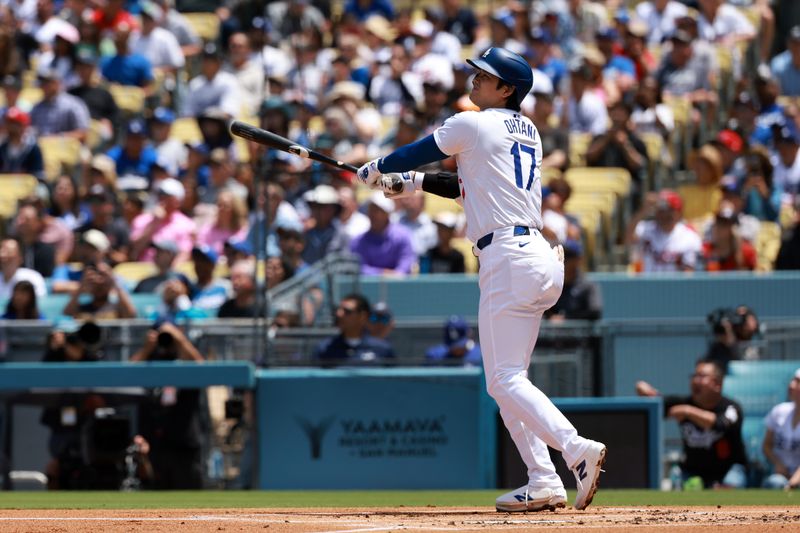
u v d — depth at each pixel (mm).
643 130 53938
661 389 38125
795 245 45812
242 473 35469
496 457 34594
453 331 37469
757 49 63312
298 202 46500
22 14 63781
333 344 36562
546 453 20531
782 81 60531
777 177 51750
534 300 19922
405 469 35094
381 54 61312
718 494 29547
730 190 47750
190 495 30469
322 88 58531
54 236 46188
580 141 53688
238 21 64562
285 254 42094
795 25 68812
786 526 17438
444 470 35000
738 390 37219
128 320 37594
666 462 37406
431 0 69750
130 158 52781
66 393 35375
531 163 20219
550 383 37031
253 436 35531
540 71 57188
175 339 35688
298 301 39656
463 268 44500
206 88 57062
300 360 36125
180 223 47500
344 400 35406
